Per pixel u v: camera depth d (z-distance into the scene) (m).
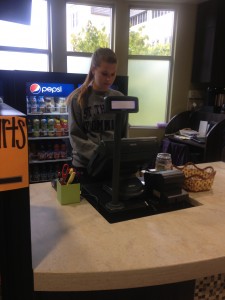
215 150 3.62
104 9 4.04
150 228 0.99
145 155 1.16
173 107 4.43
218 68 4.05
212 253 0.85
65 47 3.90
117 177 1.09
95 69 1.48
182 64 4.31
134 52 4.28
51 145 3.50
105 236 0.93
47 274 0.74
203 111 4.25
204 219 1.08
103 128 1.58
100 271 0.75
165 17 4.21
